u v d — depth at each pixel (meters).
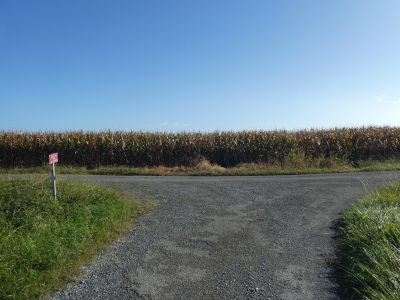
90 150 17.52
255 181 11.56
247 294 4.11
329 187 10.32
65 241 5.11
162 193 9.27
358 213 6.39
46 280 4.18
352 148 18.17
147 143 17.66
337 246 5.52
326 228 6.46
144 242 5.69
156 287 4.25
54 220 5.82
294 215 7.33
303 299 3.98
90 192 7.66
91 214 6.38
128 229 6.31
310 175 13.23
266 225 6.66
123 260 4.97
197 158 17.38
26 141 17.53
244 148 17.89
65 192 7.30
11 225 5.55
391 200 7.27
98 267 4.72
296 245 5.63
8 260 4.26
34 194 6.80
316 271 4.68
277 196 9.11
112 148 17.53
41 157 17.53
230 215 7.32
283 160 16.48
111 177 12.71
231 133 18.67
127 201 7.88
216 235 6.09
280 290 4.19
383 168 14.52
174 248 5.46
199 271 4.69
